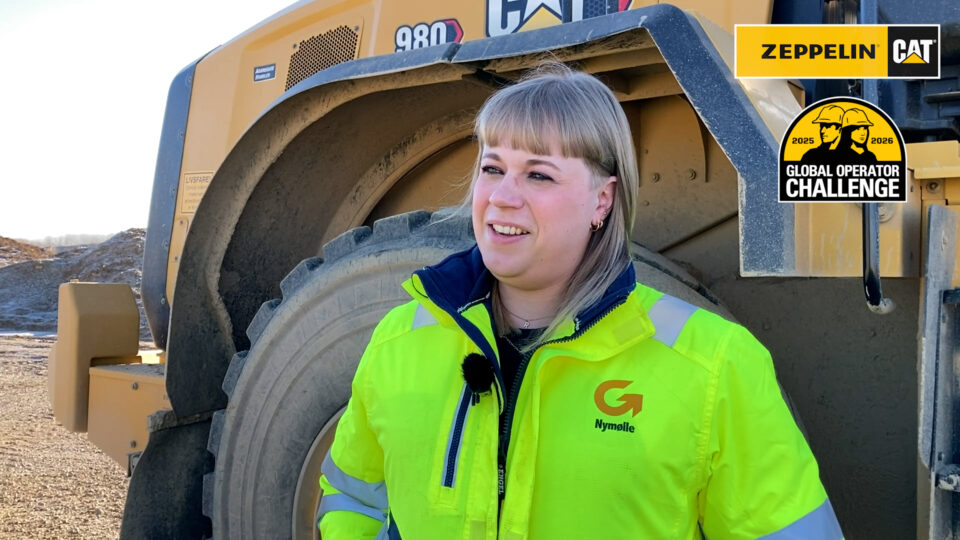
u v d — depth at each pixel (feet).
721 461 3.67
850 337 6.82
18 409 25.48
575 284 4.02
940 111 6.35
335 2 10.14
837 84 6.85
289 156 8.37
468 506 3.83
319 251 9.69
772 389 3.71
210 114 11.38
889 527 6.66
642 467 3.59
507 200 3.90
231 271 8.98
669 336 3.80
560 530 3.65
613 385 3.72
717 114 4.98
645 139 7.73
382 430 4.19
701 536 3.95
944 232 4.84
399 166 9.20
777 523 3.56
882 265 4.70
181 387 8.79
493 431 3.85
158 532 8.73
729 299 7.39
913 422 6.53
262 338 7.99
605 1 7.66
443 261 4.31
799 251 4.64
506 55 6.05
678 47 5.20
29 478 17.38
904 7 6.10
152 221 11.85
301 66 10.45
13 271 80.79
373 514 4.60
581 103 3.92
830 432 6.89
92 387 10.77
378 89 7.23
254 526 8.00
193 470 9.08
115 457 10.35
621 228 4.11
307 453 7.61
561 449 3.69
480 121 4.12
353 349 7.22
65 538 13.75
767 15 6.88
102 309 11.22
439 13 8.92
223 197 8.60
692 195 7.49
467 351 4.06
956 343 5.03
